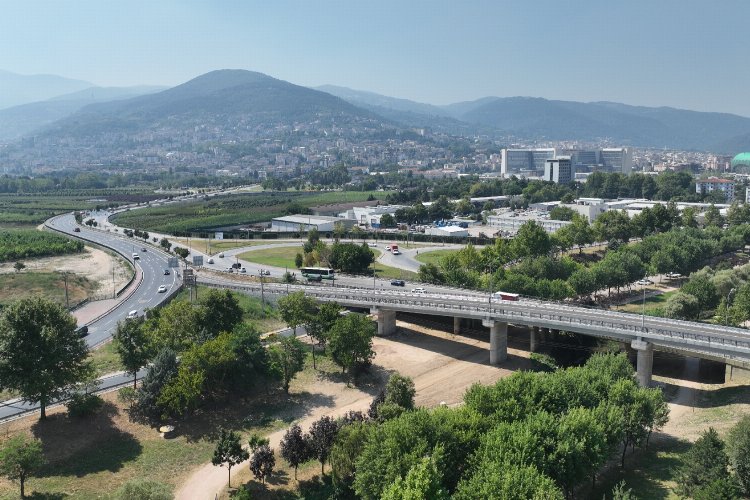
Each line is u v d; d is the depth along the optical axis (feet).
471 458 278.26
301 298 552.82
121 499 273.75
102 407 395.34
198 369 414.41
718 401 440.45
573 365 539.29
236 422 410.72
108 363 466.70
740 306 581.53
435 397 464.24
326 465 359.66
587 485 317.22
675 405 447.42
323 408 438.81
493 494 239.30
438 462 273.33
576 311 544.62
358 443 309.42
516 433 284.20
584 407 335.26
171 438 381.60
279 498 325.21
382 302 596.70
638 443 350.43
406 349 566.36
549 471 273.54
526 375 352.49
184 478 341.62
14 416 377.50
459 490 256.93
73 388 386.52
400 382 385.09
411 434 285.02
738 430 297.12
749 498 270.46
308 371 499.92
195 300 628.69
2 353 353.92
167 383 398.62
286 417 423.23
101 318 584.40
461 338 600.39
